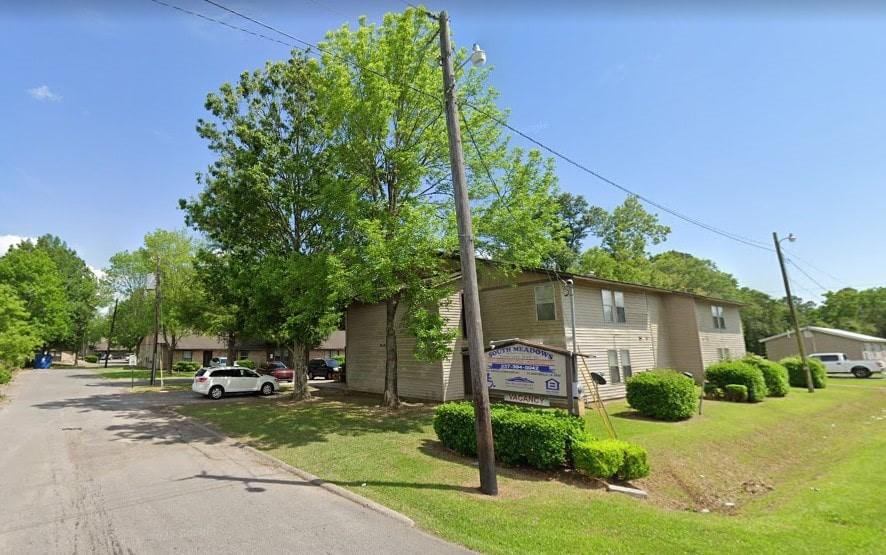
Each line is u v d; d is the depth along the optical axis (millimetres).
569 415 10367
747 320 55125
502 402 12438
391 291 14820
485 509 6773
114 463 9617
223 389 23297
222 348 52062
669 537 5898
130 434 13000
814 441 15070
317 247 19266
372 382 23750
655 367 23969
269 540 5609
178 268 40000
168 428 14000
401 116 16125
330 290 14773
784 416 17125
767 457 12727
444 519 6348
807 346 43812
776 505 8914
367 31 15719
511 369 12352
